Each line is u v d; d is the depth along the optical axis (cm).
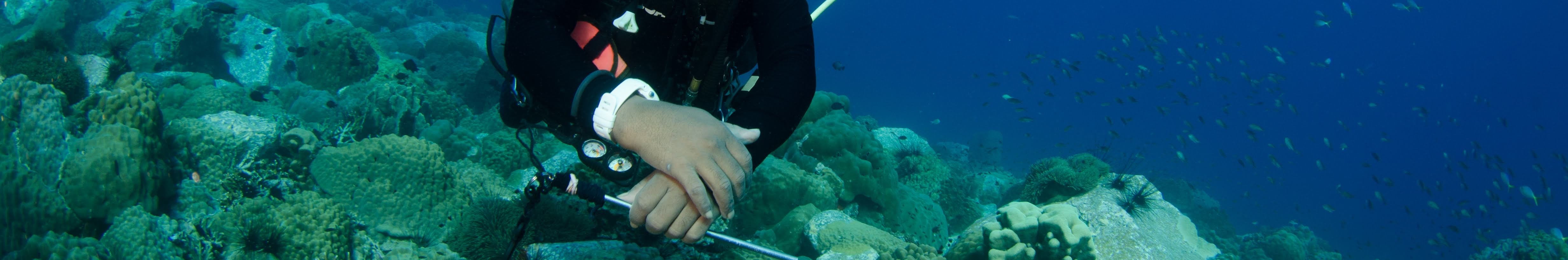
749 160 79
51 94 553
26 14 1731
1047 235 526
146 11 1492
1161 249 725
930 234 861
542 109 107
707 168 73
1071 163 934
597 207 103
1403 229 3139
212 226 505
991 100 7906
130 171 529
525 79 96
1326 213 3388
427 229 590
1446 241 1378
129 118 579
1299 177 5422
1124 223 743
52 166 506
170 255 463
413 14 2520
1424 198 5022
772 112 96
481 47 2038
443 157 641
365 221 577
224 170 653
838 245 621
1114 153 2925
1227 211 2455
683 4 114
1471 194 5331
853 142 867
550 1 105
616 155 101
